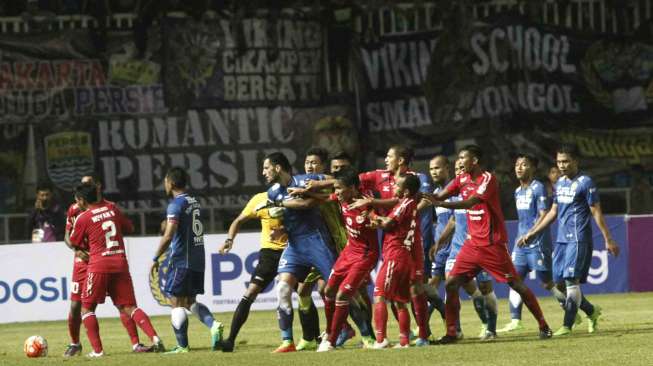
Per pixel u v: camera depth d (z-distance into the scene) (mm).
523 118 95688
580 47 96938
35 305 65688
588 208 44531
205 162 91875
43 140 90312
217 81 92500
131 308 42781
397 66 94812
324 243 40406
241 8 92812
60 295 65938
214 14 92562
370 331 41250
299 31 93812
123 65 91500
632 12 96750
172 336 53031
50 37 90812
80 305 43562
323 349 39000
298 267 40562
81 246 42625
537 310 41750
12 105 90062
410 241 39000
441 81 95062
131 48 91562
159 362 36531
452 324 41562
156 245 66438
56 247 66062
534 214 49406
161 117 91625
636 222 71438
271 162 40875
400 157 42062
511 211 94500
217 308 66625
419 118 94938
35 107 90375
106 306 66750
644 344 38219
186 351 42406
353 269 38688
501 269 41062
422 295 40031
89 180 42688
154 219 90688
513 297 49250
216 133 92250
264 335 51031
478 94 95375
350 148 94000
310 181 39469
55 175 90250
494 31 95625
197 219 43688
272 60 93250
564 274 44469
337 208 40625
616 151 96688
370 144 94375
